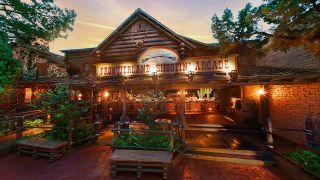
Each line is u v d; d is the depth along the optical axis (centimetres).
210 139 937
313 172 490
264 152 730
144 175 578
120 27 1298
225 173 593
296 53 880
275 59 1108
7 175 566
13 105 1348
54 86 1262
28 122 1153
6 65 865
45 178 547
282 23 480
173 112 1569
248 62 1279
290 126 899
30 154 751
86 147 866
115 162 564
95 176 565
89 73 1386
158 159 552
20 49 1192
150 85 1032
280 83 794
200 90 1861
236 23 587
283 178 561
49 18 1081
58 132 824
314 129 720
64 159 706
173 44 1234
